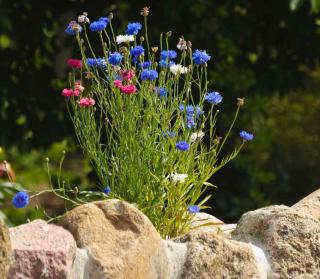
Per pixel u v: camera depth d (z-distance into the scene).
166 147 5.74
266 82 11.45
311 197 5.98
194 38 10.74
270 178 11.98
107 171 5.81
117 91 5.79
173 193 5.72
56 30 11.43
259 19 11.37
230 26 10.78
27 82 10.91
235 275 5.26
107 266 4.88
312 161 13.70
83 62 6.08
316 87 14.57
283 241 5.44
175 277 5.19
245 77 11.26
